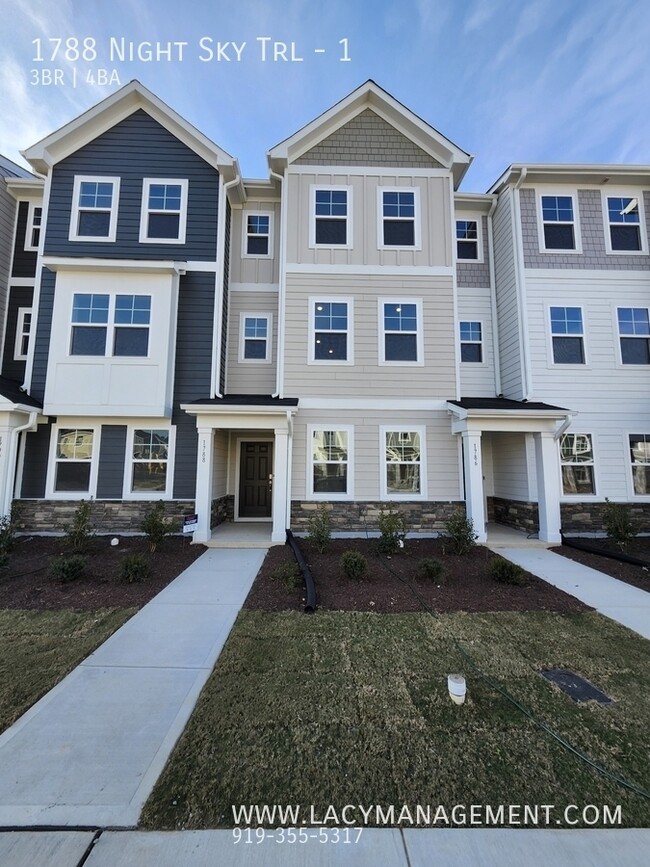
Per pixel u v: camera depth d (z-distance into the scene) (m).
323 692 2.92
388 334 8.84
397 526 7.12
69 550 6.97
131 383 8.25
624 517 7.57
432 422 8.66
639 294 9.33
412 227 9.11
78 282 8.38
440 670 3.25
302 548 7.27
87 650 3.53
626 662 3.41
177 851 1.74
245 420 7.80
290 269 8.88
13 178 10.30
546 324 9.16
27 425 7.91
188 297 8.91
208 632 3.90
